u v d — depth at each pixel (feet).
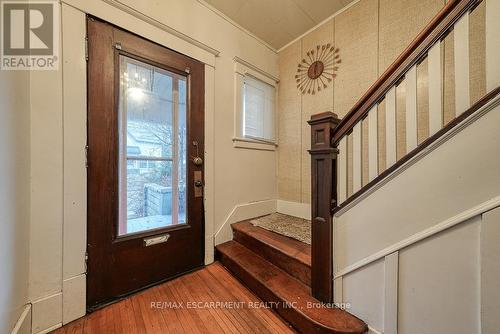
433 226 2.81
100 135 4.50
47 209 3.87
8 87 3.11
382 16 5.84
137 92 5.15
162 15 5.39
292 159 8.32
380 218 3.33
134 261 4.97
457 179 2.62
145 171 5.30
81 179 4.25
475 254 2.53
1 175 2.93
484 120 2.43
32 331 3.67
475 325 2.54
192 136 6.05
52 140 3.92
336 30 6.86
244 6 6.55
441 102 2.83
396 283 3.15
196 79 6.13
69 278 4.10
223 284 5.39
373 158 3.55
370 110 3.57
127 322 4.09
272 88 8.68
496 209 2.35
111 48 4.62
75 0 4.15
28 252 3.64
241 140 7.36
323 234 4.02
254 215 7.89
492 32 2.43
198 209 6.22
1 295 2.94
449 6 2.76
